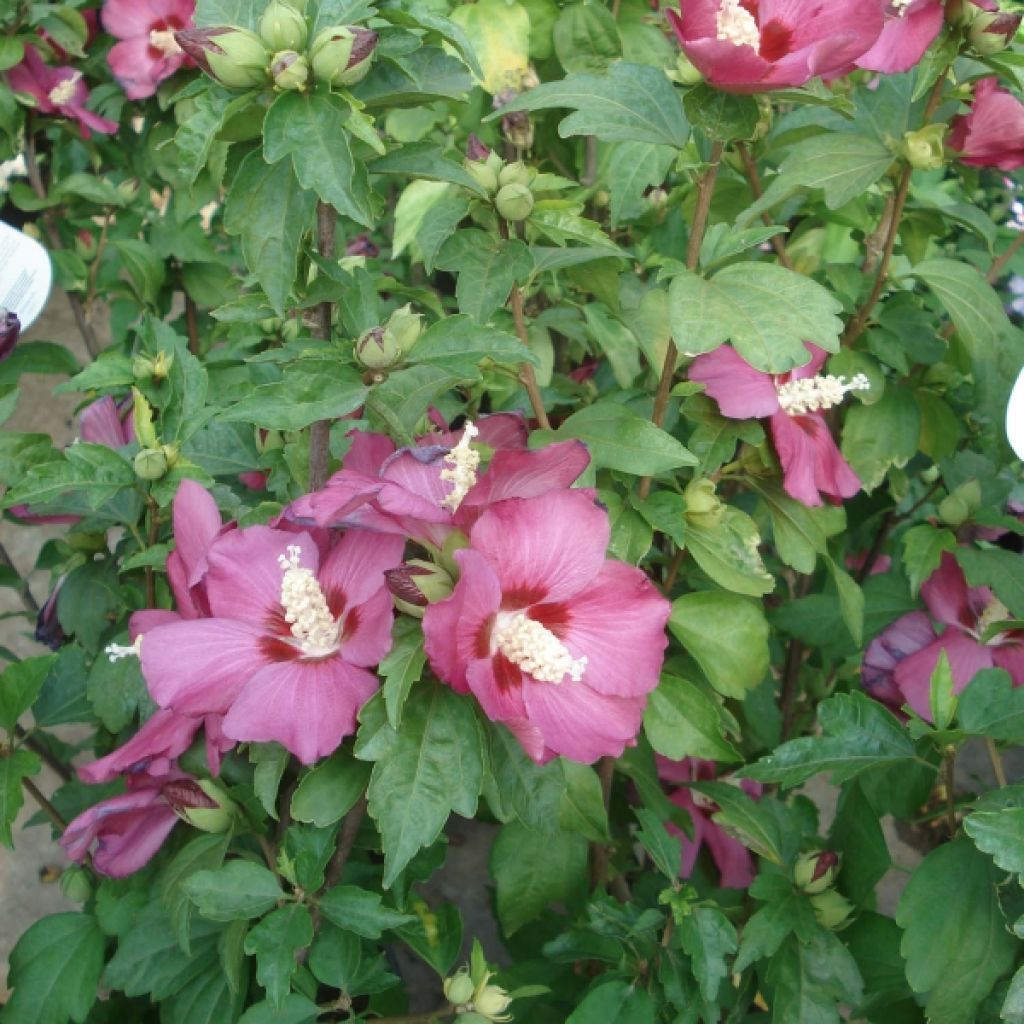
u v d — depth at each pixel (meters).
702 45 0.39
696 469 0.50
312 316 0.45
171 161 0.80
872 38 0.40
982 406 0.55
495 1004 0.46
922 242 0.64
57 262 0.80
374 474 0.42
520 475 0.37
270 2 0.39
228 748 0.41
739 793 0.53
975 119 0.54
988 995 0.43
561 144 0.74
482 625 0.36
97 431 0.57
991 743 0.46
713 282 0.43
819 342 0.42
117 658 0.52
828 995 0.46
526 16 0.67
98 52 0.82
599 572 0.39
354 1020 0.44
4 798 0.48
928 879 0.42
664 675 0.50
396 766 0.37
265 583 0.40
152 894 0.52
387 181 0.78
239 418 0.39
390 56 0.40
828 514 0.54
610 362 0.66
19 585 0.69
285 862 0.43
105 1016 0.60
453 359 0.41
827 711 0.45
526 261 0.46
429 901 0.81
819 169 0.52
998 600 0.56
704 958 0.45
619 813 0.67
